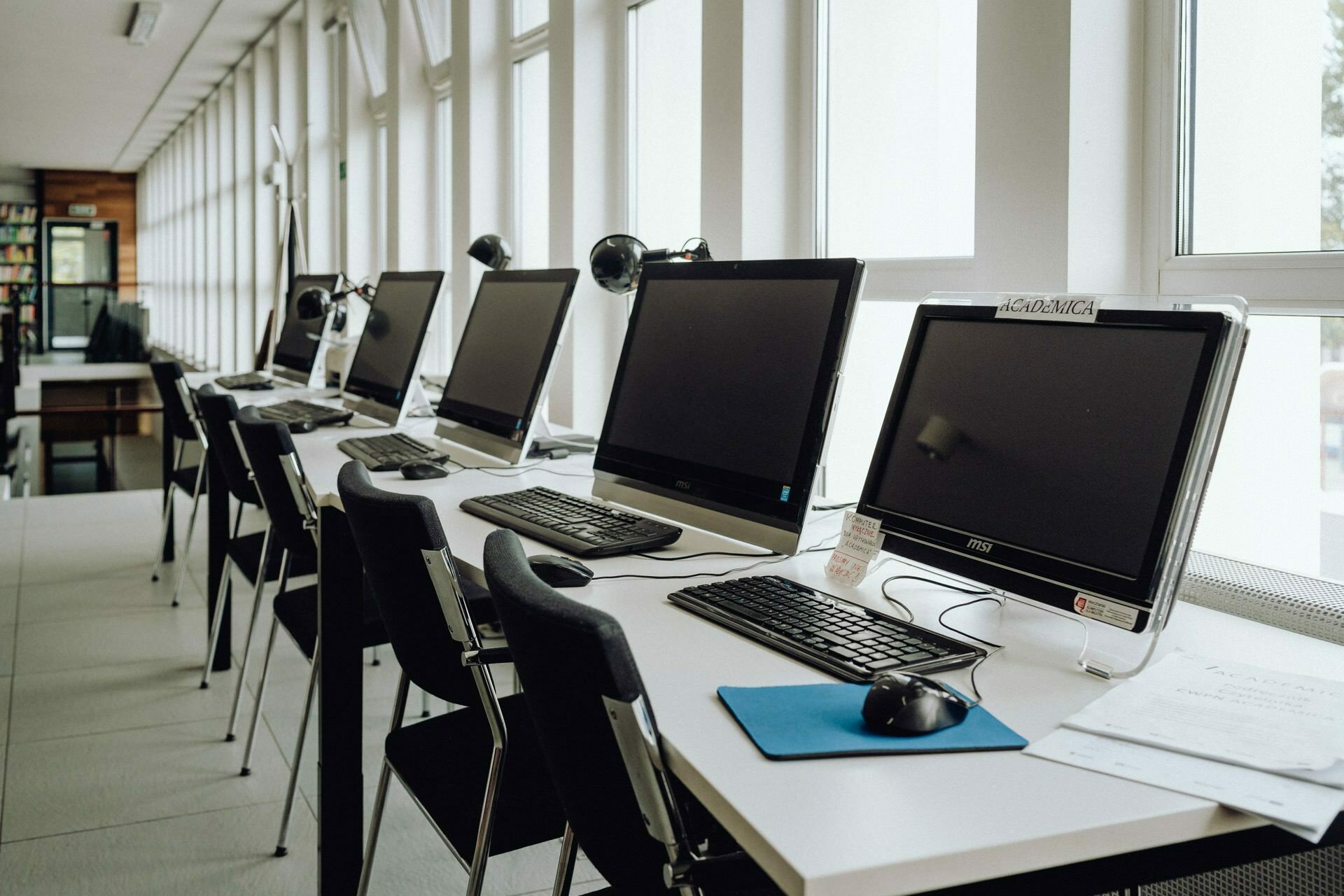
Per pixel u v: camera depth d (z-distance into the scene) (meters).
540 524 1.84
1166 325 1.26
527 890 2.15
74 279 18.27
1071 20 1.88
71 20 8.01
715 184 2.97
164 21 8.05
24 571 4.43
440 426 2.87
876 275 2.66
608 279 2.59
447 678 1.53
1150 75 1.92
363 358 3.65
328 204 7.43
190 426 3.98
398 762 1.65
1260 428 1.81
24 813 2.42
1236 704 1.06
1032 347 1.42
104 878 2.16
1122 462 1.26
